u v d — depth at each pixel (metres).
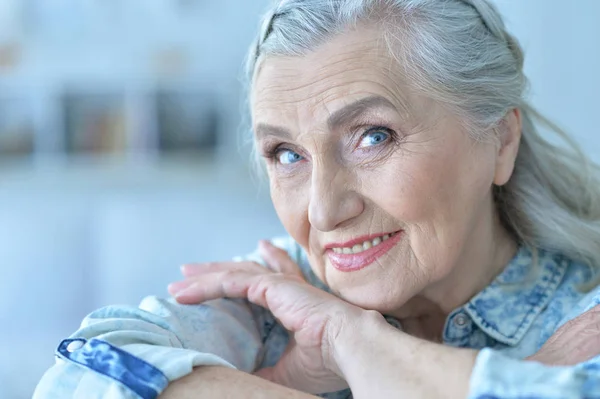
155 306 0.88
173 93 3.31
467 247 0.90
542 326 0.92
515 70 0.91
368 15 0.79
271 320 1.01
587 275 0.97
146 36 3.28
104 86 3.23
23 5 3.12
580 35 2.17
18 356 2.54
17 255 2.87
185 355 0.71
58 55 3.18
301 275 1.02
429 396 0.63
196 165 3.31
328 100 0.79
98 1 3.19
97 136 3.24
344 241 0.83
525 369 0.56
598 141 2.15
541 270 0.96
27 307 2.79
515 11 2.20
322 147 0.81
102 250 3.01
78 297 2.89
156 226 3.09
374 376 0.69
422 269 0.83
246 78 0.97
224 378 0.70
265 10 0.87
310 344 0.81
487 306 0.93
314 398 0.68
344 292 0.86
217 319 0.92
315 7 0.80
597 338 0.74
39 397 0.69
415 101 0.80
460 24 0.83
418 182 0.79
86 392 0.68
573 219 0.97
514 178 0.98
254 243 3.13
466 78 0.82
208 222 3.15
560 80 2.23
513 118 0.92
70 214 2.99
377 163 0.80
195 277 0.96
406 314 0.97
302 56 0.80
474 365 0.64
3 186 2.97
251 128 1.06
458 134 0.82
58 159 3.21
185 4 3.29
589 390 0.54
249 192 3.16
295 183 0.87
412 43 0.80
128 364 0.69
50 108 3.18
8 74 3.13
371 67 0.78
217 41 3.35
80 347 0.73
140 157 3.28
